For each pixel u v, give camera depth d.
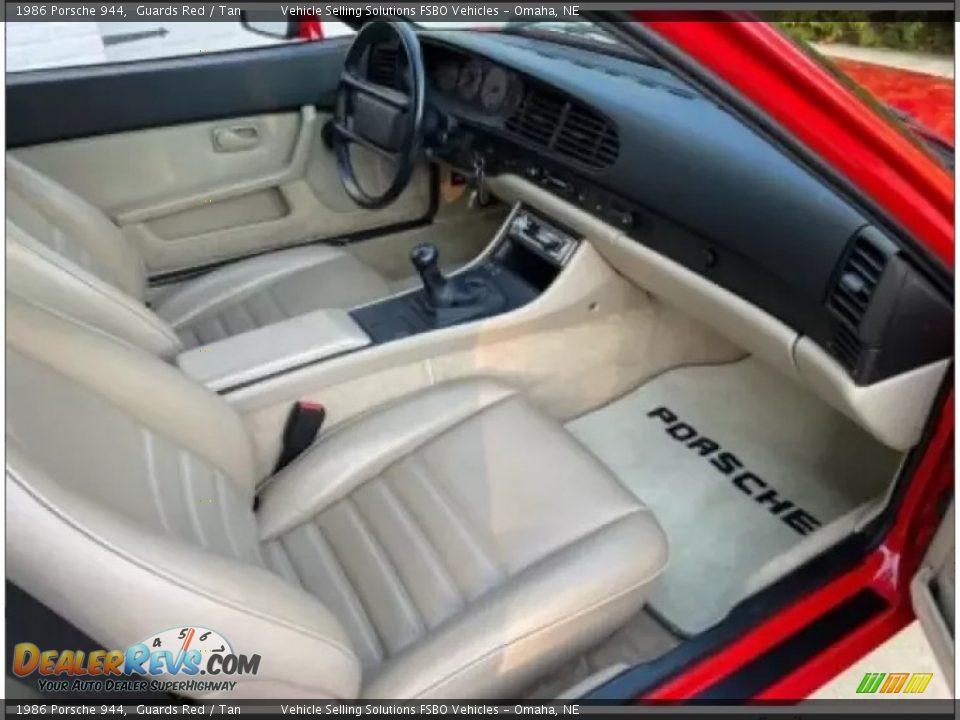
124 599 0.64
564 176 1.50
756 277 1.25
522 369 1.55
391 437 1.23
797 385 1.75
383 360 1.35
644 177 1.36
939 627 0.99
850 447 1.61
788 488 1.54
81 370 0.91
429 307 1.45
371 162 1.86
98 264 1.42
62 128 1.61
